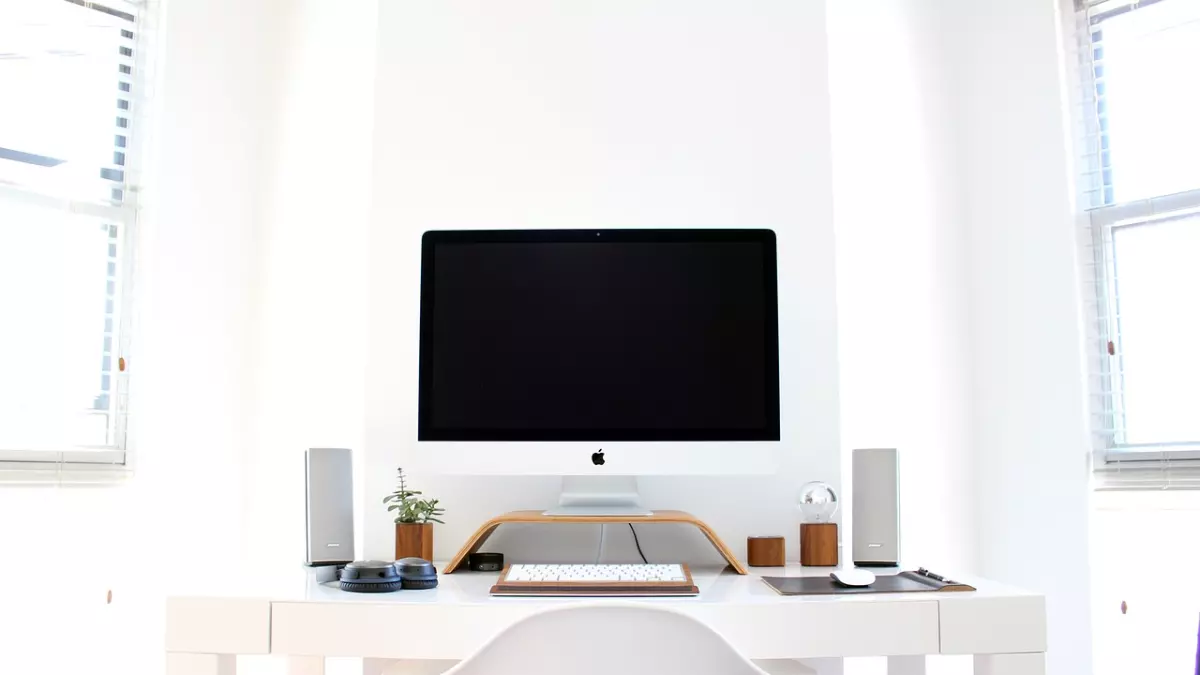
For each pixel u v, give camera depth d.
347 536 2.18
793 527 2.32
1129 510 2.32
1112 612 2.30
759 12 2.44
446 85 2.45
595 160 2.42
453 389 2.09
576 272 2.11
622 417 2.07
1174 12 2.40
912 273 2.58
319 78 2.70
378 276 2.40
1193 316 2.32
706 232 2.11
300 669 2.25
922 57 2.65
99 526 2.37
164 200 2.53
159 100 2.55
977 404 2.51
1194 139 2.35
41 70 2.44
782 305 2.37
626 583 1.73
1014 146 2.53
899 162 2.62
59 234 2.43
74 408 2.41
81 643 2.31
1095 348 2.43
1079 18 2.54
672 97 2.43
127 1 2.56
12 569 2.25
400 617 1.65
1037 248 2.47
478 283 2.12
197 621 1.69
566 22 2.46
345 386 2.57
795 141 2.41
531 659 1.12
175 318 2.52
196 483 2.51
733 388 2.07
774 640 1.65
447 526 2.35
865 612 1.67
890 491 2.15
